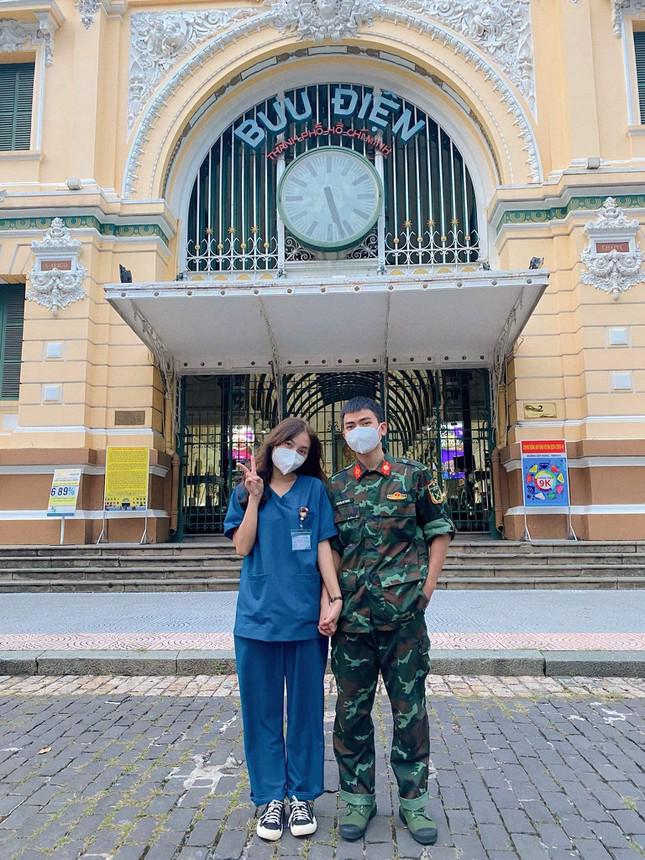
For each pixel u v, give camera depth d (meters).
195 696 4.89
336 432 15.55
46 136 13.44
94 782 3.36
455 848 2.71
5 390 13.29
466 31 13.71
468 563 10.04
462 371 14.02
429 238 13.96
